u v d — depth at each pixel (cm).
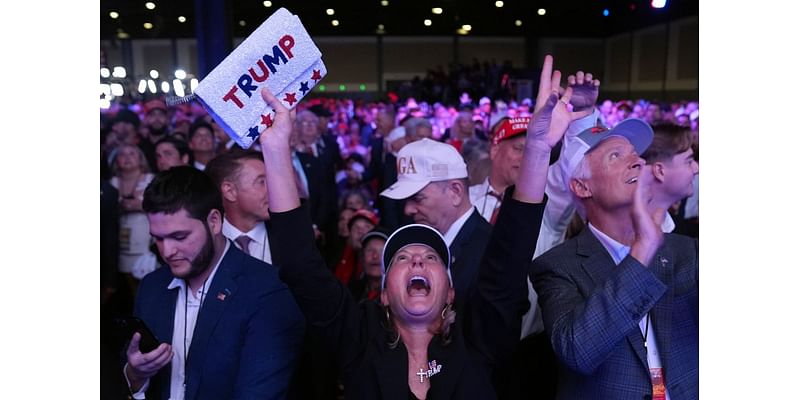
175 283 206
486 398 175
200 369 198
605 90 2391
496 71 1984
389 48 2361
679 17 1934
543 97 173
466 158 380
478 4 1984
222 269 203
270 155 173
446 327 179
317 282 178
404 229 188
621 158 194
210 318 199
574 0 1944
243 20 2017
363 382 175
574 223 239
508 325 180
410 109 1047
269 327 199
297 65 175
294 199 176
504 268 176
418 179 251
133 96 1200
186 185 194
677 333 188
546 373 241
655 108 1161
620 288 165
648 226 167
